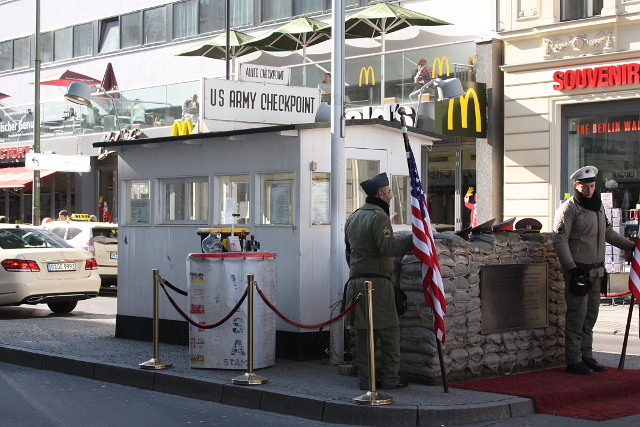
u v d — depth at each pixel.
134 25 29.45
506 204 17.53
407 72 17.97
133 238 10.73
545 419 6.69
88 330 11.72
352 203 9.60
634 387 7.71
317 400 6.87
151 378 8.20
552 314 8.62
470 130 17.14
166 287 10.30
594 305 8.26
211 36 26.91
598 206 8.12
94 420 6.87
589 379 7.79
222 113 10.70
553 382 7.62
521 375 8.02
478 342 7.83
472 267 7.75
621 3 15.85
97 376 8.70
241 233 8.73
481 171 17.72
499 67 17.59
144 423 6.77
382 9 19.05
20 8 34.41
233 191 9.79
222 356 8.24
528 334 8.36
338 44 8.80
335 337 8.67
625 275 15.24
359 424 6.59
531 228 9.00
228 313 8.20
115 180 28.36
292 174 9.14
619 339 11.62
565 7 16.69
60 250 14.09
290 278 9.05
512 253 8.17
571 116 16.72
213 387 7.64
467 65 17.78
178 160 10.30
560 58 16.61
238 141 9.62
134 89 24.28
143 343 10.34
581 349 8.27
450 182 19.95
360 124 9.40
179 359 9.04
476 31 19.73
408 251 7.12
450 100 16.61
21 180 27.52
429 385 7.43
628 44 15.84
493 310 7.98
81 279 14.21
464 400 6.83
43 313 14.88
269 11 25.11
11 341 10.50
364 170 9.74
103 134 25.30
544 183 16.97
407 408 6.54
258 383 7.58
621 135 16.05
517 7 17.20
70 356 9.23
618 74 15.77
